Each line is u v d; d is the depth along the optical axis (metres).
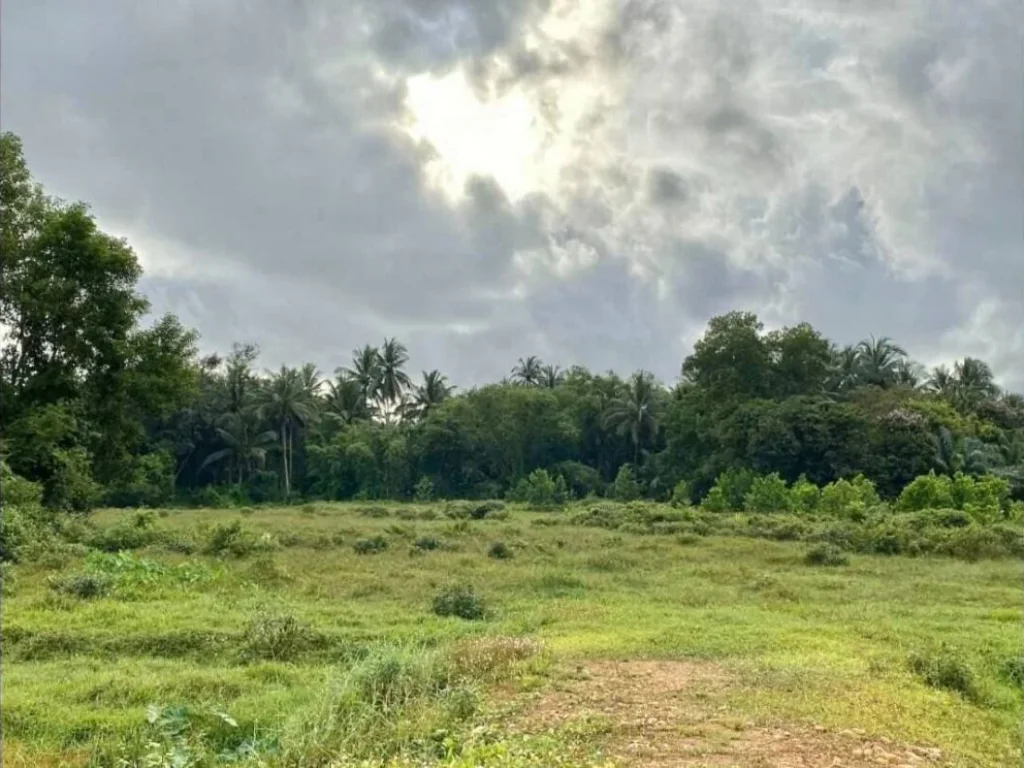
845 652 10.51
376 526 30.34
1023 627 12.98
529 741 6.21
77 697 8.77
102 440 27.17
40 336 25.56
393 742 6.64
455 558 20.39
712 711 7.62
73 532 22.09
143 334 27.19
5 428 23.47
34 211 25.25
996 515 31.14
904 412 44.91
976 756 7.00
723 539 25.28
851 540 24.95
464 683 8.18
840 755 6.51
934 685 9.44
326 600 14.96
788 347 51.84
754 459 46.09
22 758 7.09
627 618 12.88
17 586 14.98
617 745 6.64
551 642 10.80
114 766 6.98
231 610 13.52
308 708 7.67
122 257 25.52
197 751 7.08
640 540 25.09
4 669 9.95
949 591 16.78
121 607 13.13
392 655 8.56
